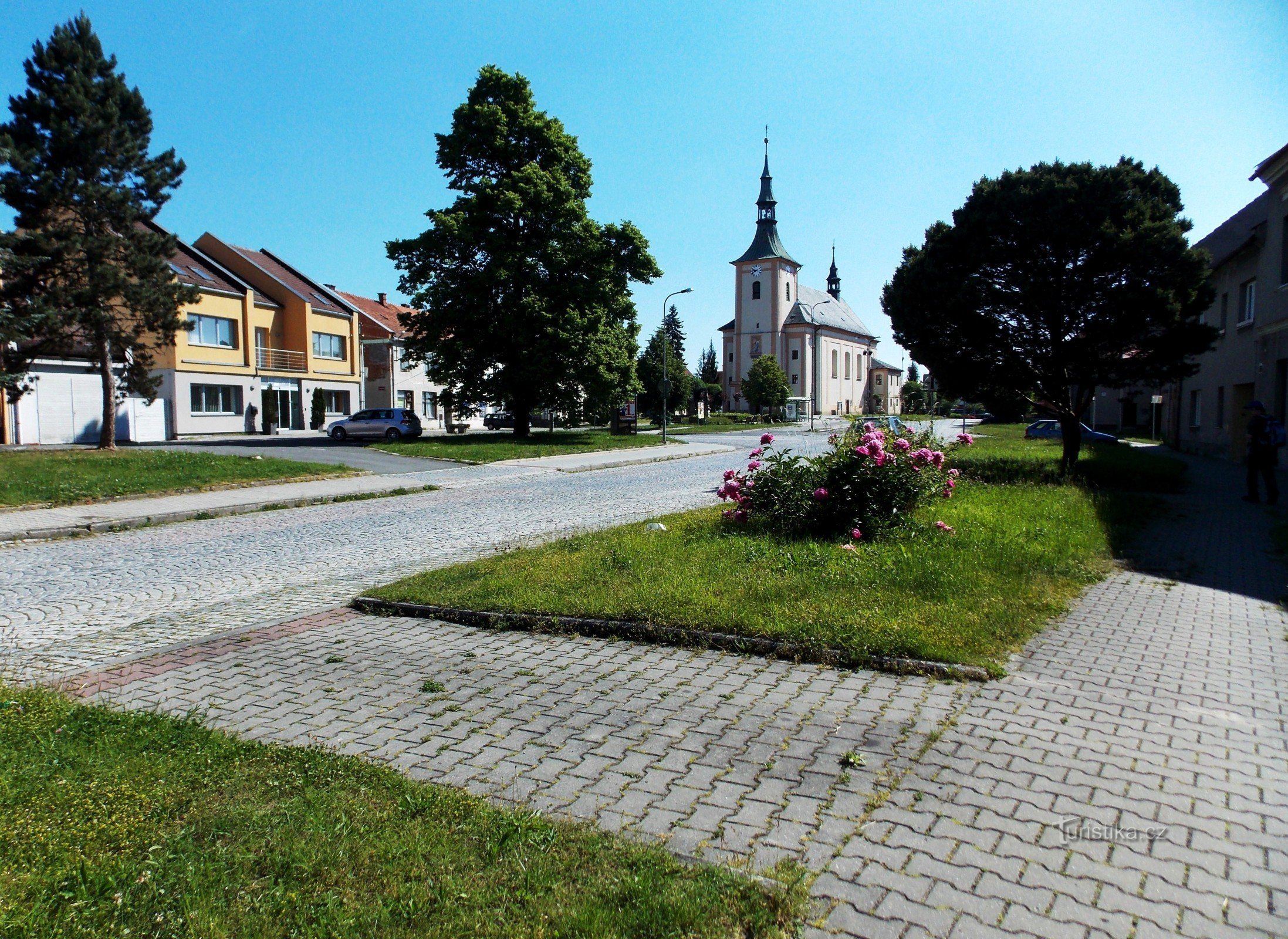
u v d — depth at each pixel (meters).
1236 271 22.70
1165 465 19.55
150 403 28.94
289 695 5.00
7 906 2.60
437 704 4.79
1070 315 16.33
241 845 2.99
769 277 95.00
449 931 2.50
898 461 9.51
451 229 32.44
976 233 16.92
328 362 47.19
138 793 3.41
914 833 3.20
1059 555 8.23
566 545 9.24
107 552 11.15
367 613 7.07
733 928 2.56
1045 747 3.99
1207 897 2.78
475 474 22.45
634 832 3.22
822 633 5.54
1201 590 7.27
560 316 34.03
